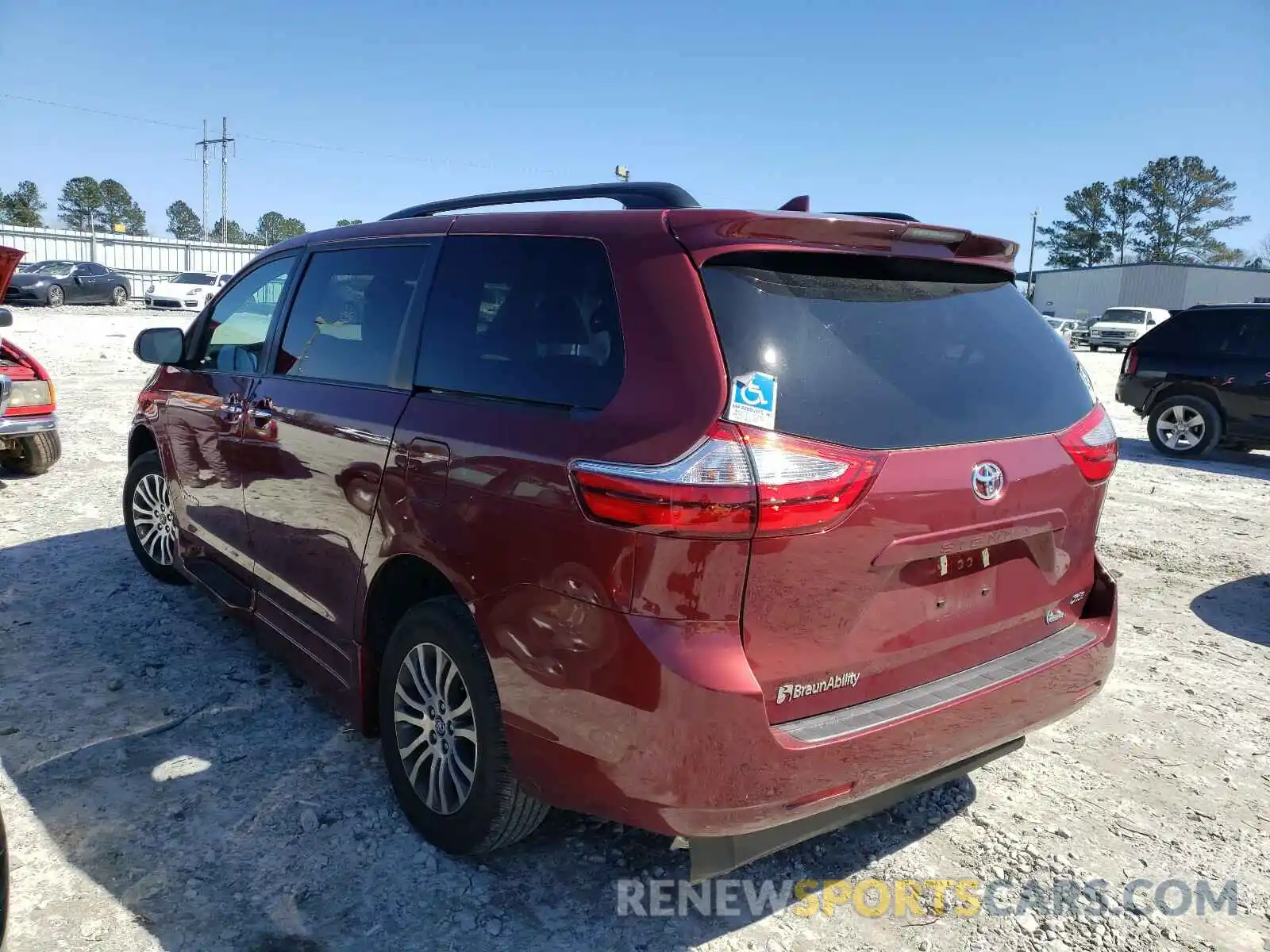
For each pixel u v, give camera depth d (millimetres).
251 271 4371
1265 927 2781
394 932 2602
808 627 2297
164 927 2580
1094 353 39594
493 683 2623
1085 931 2740
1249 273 53094
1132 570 6508
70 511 6738
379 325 3275
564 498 2336
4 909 2047
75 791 3207
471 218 3104
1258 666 4805
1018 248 2949
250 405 3840
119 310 31594
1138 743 3924
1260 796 3523
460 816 2789
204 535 4441
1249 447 11797
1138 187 90938
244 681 4094
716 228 2354
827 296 2455
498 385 2701
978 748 2652
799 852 3076
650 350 2328
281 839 2990
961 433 2535
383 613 3168
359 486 3080
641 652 2199
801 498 2186
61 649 4363
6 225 44250
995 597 2734
